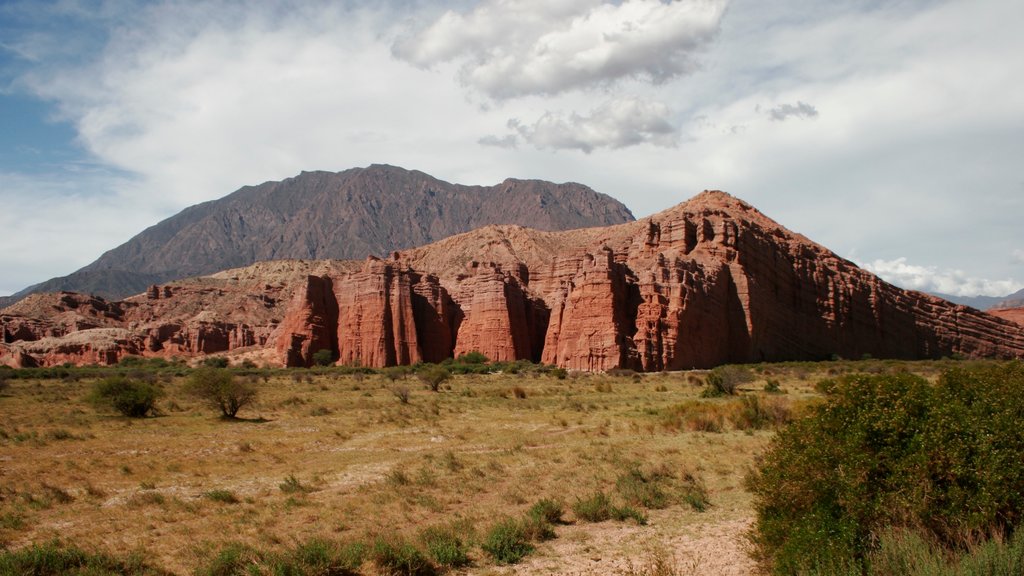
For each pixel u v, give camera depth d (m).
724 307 112.31
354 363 123.56
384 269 130.75
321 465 25.91
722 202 146.88
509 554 14.09
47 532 16.80
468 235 197.25
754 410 33.03
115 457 27.86
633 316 106.06
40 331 155.75
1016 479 10.31
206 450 29.61
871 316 138.75
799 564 10.92
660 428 32.78
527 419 40.66
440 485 21.44
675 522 16.48
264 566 13.49
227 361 129.12
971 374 12.55
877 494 11.10
